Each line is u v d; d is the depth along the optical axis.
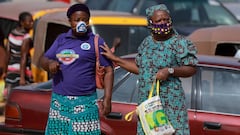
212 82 11.91
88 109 10.57
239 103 11.70
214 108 11.73
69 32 10.63
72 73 10.47
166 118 10.17
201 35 15.70
